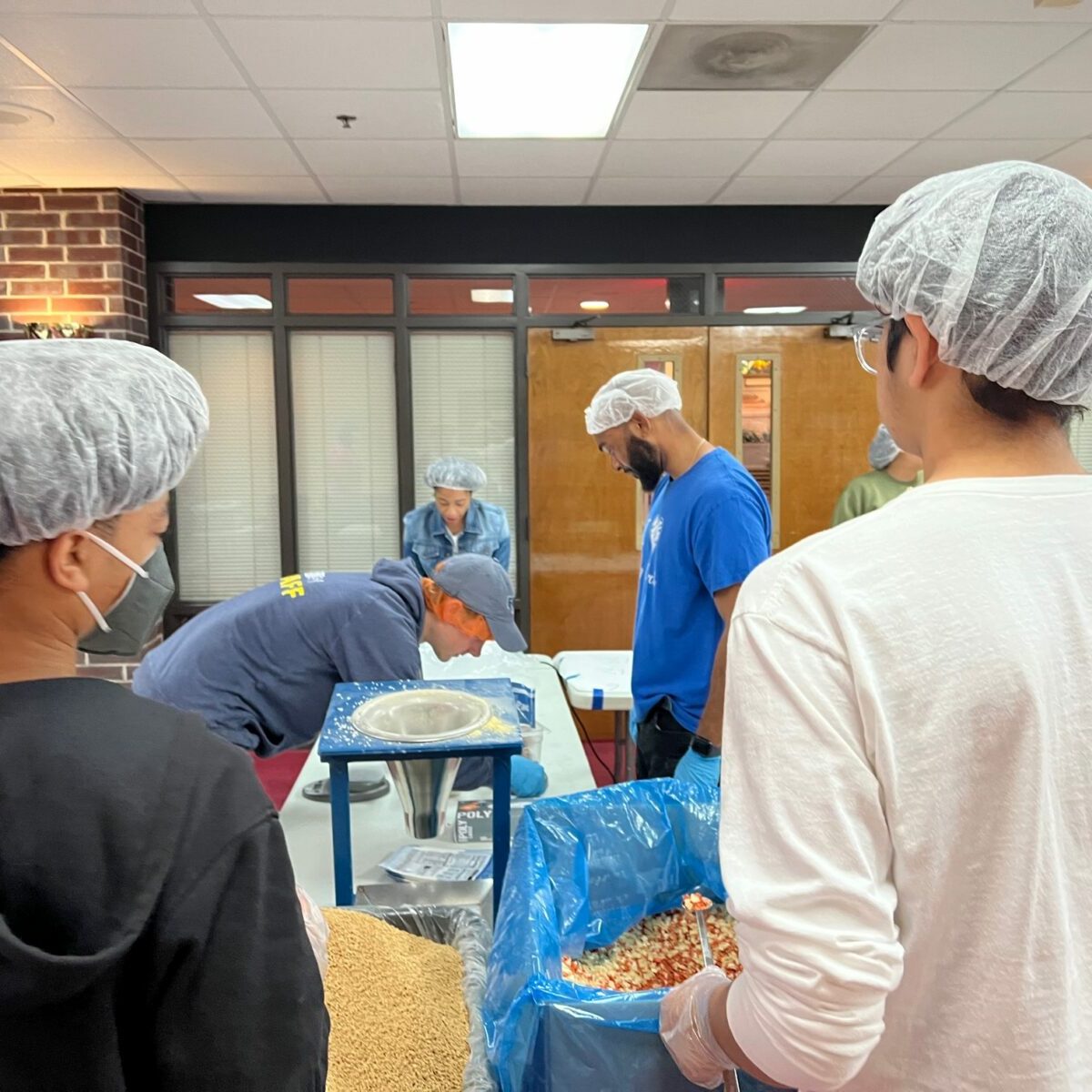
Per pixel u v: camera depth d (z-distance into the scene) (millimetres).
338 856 1300
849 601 601
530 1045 848
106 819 520
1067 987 587
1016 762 574
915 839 583
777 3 2107
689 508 1845
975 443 667
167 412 653
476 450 4102
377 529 4125
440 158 3221
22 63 2381
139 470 623
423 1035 1016
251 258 3854
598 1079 822
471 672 2598
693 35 2277
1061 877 587
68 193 3525
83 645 760
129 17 2133
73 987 494
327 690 1698
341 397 4047
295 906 583
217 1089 521
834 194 3760
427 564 3543
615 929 1282
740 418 4031
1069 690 590
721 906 1340
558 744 1995
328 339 4012
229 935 536
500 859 1310
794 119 2879
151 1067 529
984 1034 592
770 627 619
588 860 1253
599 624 4141
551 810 1233
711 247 3939
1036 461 657
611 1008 820
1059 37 2301
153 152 3105
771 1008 584
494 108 2750
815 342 4000
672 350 3984
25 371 588
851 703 591
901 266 667
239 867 549
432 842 1527
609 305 4055
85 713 560
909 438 725
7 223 3537
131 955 525
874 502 3453
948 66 2480
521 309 3945
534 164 3301
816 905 564
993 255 614
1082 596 604
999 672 572
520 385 3994
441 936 1236
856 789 580
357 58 2371
